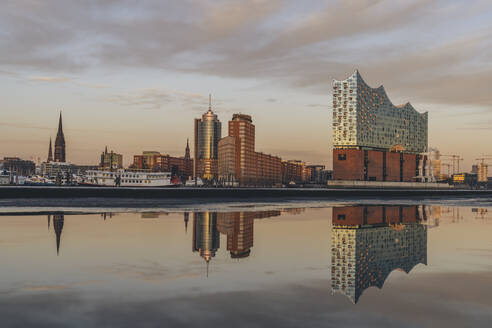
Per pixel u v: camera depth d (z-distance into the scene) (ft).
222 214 130.41
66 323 28.25
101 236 72.54
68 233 76.38
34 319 28.99
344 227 95.09
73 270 44.83
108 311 30.91
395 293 37.06
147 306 32.24
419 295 36.40
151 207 166.09
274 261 51.67
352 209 171.42
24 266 46.78
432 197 393.09
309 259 53.42
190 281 40.45
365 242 70.90
